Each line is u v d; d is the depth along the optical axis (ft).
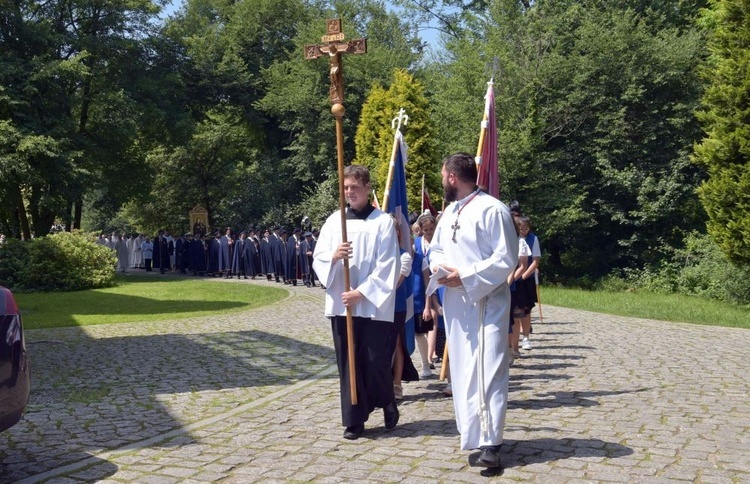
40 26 94.17
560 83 92.94
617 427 18.72
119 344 36.24
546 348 32.99
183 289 74.02
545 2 95.30
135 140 114.73
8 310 15.16
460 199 16.84
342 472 15.44
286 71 136.15
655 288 81.56
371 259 18.60
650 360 29.40
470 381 15.75
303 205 122.01
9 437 18.98
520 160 86.99
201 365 29.99
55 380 27.09
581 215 88.99
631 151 92.27
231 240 100.01
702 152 55.26
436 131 83.30
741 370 26.94
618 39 90.63
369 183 19.29
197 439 18.45
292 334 39.27
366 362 18.48
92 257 79.00
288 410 21.63
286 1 147.54
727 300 61.77
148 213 139.44
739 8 54.19
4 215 104.99
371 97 91.35
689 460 15.83
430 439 18.02
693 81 90.12
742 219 52.37
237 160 143.02
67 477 15.49
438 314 27.20
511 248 15.92
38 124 88.33
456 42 100.53
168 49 114.83
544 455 16.35
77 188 93.76
